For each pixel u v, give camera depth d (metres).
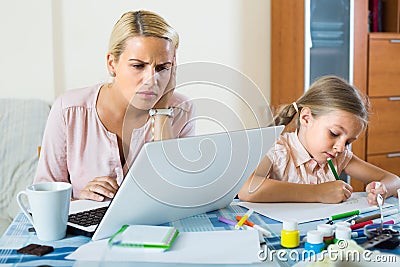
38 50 2.66
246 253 0.90
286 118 1.69
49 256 0.90
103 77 2.80
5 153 2.37
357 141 2.97
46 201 0.96
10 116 2.44
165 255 0.89
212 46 3.01
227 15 3.02
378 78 3.00
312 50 2.87
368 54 2.97
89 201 1.25
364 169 1.67
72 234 1.02
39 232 0.98
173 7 2.91
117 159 1.49
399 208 1.22
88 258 0.88
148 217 1.03
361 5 2.91
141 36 1.40
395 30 3.10
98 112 1.48
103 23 2.78
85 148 1.50
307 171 1.63
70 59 2.75
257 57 3.11
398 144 3.11
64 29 2.72
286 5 2.97
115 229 0.98
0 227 2.09
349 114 1.56
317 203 1.29
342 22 2.91
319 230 0.94
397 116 3.09
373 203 1.27
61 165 1.52
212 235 0.99
